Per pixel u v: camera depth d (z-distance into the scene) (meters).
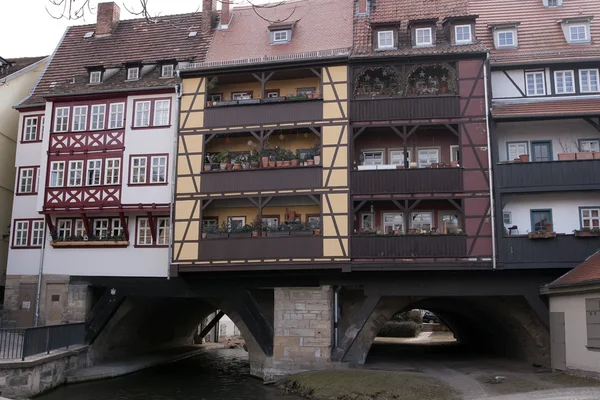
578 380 15.86
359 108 20.25
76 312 22.19
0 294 25.56
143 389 19.03
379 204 20.66
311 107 20.53
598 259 17.28
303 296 20.12
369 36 22.61
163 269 21.69
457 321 30.61
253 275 20.50
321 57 20.55
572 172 18.69
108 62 25.31
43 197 22.78
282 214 21.27
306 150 21.61
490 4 24.03
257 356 21.55
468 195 19.16
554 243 18.45
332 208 19.64
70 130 23.23
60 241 22.59
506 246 18.62
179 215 20.89
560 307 17.73
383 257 19.09
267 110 20.92
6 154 26.39
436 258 18.91
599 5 22.97
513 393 14.87
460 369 19.73
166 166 22.06
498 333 24.91
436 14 23.17
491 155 19.19
